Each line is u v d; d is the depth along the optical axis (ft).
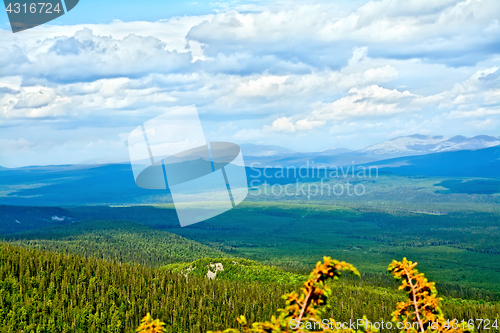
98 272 466.70
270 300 381.19
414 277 50.75
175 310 386.52
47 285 421.18
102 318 364.58
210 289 453.17
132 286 440.86
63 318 361.10
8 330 333.01
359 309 298.76
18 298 384.27
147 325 51.34
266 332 44.19
